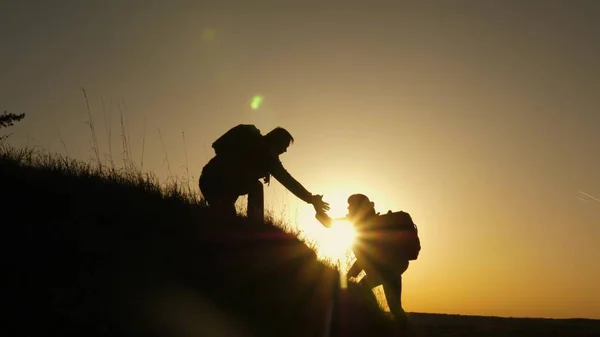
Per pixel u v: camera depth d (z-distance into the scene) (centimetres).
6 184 736
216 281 714
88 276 616
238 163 894
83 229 684
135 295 624
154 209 783
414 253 962
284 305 766
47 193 745
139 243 703
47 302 561
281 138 932
